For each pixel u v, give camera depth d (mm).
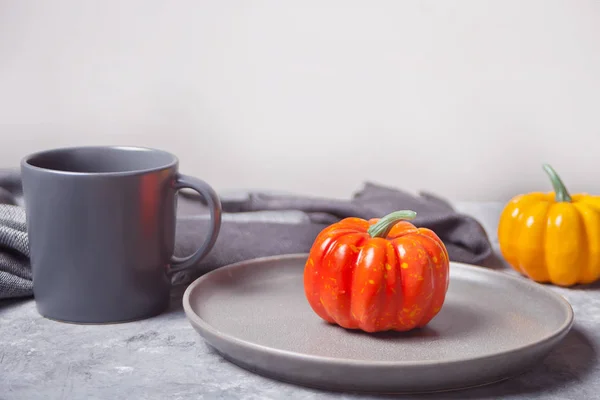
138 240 654
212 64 1224
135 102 1235
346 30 1212
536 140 1254
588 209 752
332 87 1233
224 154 1260
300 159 1262
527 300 688
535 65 1224
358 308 616
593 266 748
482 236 801
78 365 610
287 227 805
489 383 584
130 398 573
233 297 688
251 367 596
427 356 599
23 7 1193
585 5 1198
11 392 577
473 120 1247
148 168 700
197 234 770
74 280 653
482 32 1211
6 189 857
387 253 616
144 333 654
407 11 1205
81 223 641
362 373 559
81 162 700
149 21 1207
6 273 694
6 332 652
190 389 583
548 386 591
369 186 970
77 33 1207
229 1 1202
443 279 625
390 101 1239
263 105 1240
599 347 646
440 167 1266
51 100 1230
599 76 1224
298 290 707
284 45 1218
